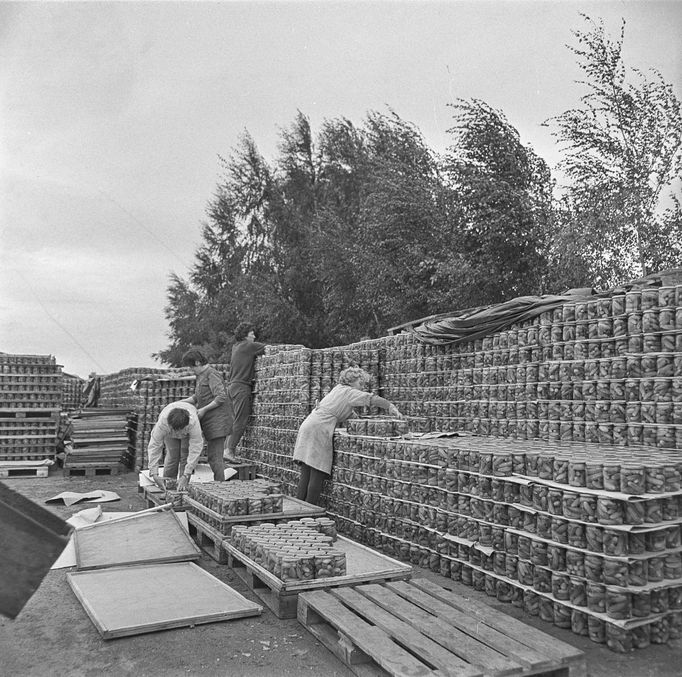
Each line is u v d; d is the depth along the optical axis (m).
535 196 20.69
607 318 6.00
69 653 4.16
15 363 13.18
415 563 6.10
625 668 3.87
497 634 3.87
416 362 8.91
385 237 22.89
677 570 4.32
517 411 7.00
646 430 5.52
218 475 9.02
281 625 4.63
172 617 4.61
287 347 11.20
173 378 13.23
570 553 4.42
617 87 17.88
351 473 7.24
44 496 10.23
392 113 26.66
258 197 36.59
